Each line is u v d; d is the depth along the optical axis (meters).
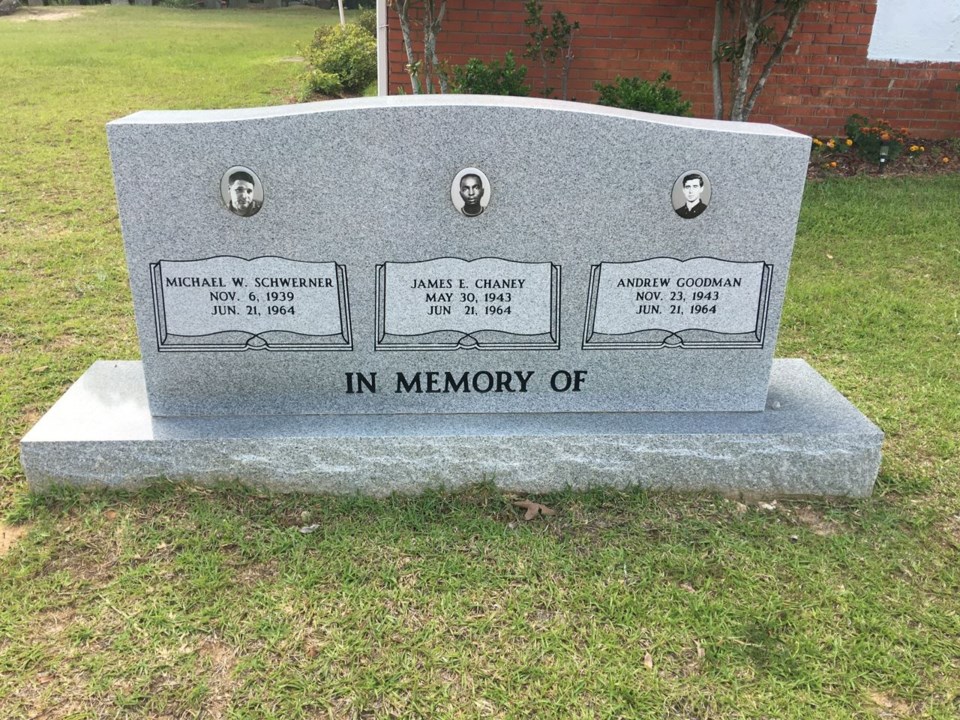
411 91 4.32
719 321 1.75
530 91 4.03
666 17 4.21
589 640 1.36
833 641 1.37
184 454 1.67
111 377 1.92
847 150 4.43
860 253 3.21
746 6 3.69
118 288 2.77
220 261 1.65
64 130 4.88
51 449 1.65
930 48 4.40
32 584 1.45
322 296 1.68
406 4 3.83
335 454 1.69
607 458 1.73
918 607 1.46
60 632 1.36
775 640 1.38
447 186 1.61
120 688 1.26
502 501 1.70
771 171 1.63
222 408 1.76
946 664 1.34
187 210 1.60
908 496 1.77
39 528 1.58
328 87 6.35
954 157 4.51
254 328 1.70
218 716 1.22
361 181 1.60
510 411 1.81
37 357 2.27
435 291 1.70
